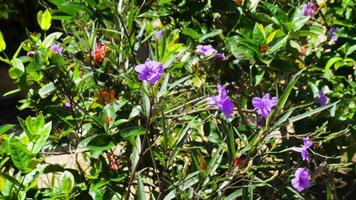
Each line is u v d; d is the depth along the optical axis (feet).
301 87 6.52
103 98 5.35
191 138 6.04
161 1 6.15
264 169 5.63
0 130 4.79
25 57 5.29
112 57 5.49
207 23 6.51
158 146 5.20
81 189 4.96
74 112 5.31
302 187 5.23
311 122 6.15
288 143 5.81
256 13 6.18
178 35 6.12
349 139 6.54
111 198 4.97
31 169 4.47
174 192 4.74
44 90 5.13
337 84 7.07
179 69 5.68
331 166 5.94
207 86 5.82
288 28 5.96
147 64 4.68
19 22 13.73
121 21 5.41
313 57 7.23
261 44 5.73
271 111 4.99
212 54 5.70
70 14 5.96
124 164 5.39
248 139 5.27
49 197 4.76
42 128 4.62
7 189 4.47
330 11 7.72
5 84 12.59
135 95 5.40
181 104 5.44
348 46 7.31
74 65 5.39
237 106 5.81
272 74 6.29
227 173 4.74
